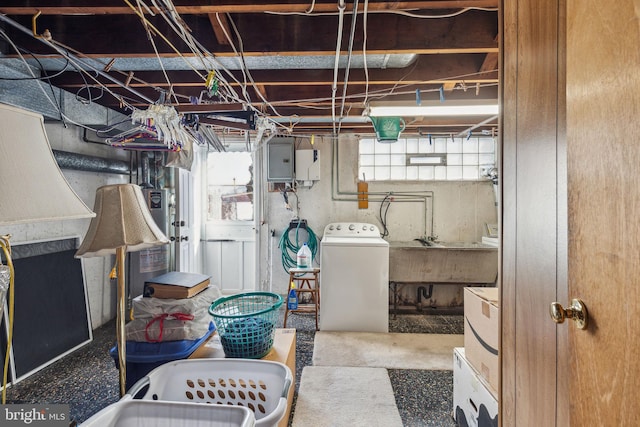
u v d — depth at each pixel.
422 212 4.13
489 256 3.64
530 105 0.94
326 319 3.31
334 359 2.69
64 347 2.68
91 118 2.79
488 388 1.55
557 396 0.83
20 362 2.30
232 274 4.48
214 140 3.04
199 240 4.41
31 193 0.73
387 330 3.28
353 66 2.37
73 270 2.88
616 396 0.55
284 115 3.23
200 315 1.98
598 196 0.60
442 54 2.29
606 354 0.58
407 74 2.33
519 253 1.01
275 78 2.43
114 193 1.30
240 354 1.75
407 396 2.19
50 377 2.36
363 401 2.12
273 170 4.02
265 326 1.83
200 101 2.47
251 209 4.49
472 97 2.71
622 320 0.54
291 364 2.05
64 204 0.80
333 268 3.30
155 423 1.06
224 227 4.48
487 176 4.07
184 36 1.58
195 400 1.52
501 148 1.11
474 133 3.85
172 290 1.95
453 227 4.12
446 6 1.50
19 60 2.10
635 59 0.52
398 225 4.14
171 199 3.71
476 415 1.65
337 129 3.85
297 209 4.22
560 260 0.82
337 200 4.20
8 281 0.79
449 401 2.14
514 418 1.04
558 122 0.82
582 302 0.64
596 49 0.60
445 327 3.43
